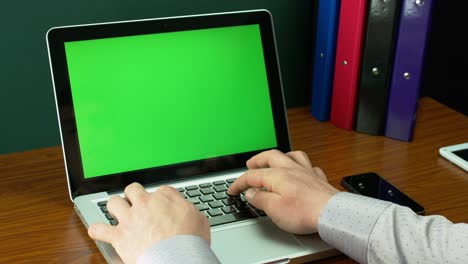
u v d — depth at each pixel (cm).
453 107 153
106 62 99
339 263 84
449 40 145
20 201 98
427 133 123
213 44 106
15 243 88
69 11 113
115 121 99
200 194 97
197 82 104
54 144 122
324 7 120
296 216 82
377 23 113
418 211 95
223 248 83
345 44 118
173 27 103
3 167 109
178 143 103
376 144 119
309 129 125
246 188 91
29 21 111
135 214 74
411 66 114
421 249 73
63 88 96
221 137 105
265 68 109
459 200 100
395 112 118
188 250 67
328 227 79
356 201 79
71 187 96
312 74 138
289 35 133
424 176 107
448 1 140
